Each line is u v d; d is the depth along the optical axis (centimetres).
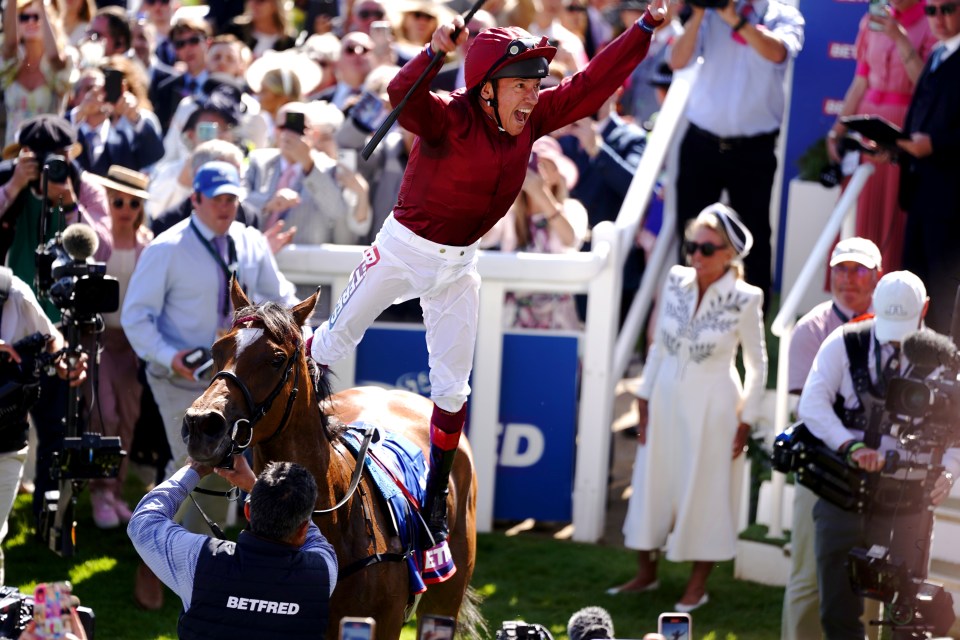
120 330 1923
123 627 1606
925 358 1293
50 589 866
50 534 1493
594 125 2380
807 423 1413
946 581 1576
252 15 2719
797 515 1512
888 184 2103
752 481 1947
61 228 1628
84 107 2138
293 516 956
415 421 1373
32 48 2131
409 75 1006
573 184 2170
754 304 1744
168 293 1708
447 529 1256
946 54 1875
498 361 2000
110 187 1883
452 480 1345
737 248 1738
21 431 1424
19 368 1405
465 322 1156
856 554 1275
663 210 2389
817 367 1437
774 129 2169
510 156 1070
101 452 1433
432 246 1087
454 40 1000
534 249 2061
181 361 1648
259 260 1745
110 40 2428
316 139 2034
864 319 1442
